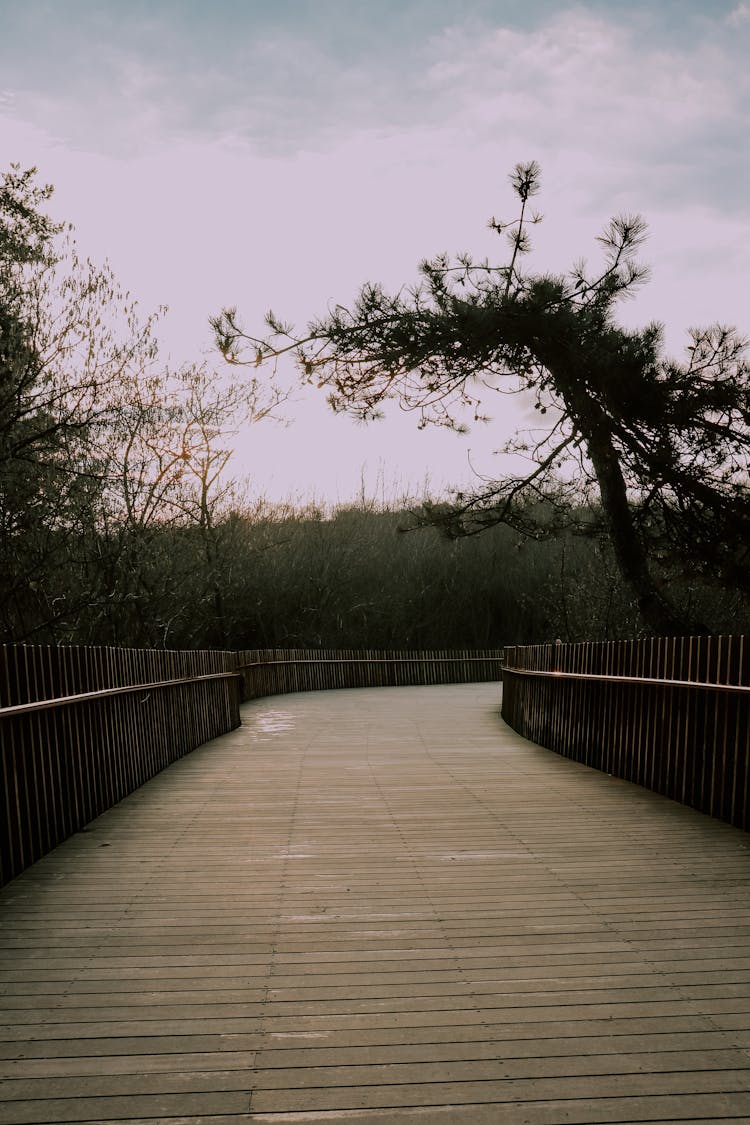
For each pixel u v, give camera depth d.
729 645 6.83
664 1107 2.74
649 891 5.02
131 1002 3.53
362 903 4.81
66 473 10.86
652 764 8.35
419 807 7.56
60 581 11.89
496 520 12.57
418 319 10.71
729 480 10.93
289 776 9.35
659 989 3.63
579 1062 3.02
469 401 11.94
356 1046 3.15
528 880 5.25
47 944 4.20
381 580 32.38
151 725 9.45
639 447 10.94
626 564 11.67
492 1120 2.68
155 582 13.86
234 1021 3.35
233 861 5.75
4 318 10.09
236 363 11.26
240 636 28.16
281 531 29.23
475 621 33.28
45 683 6.25
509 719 15.38
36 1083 2.90
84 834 6.59
